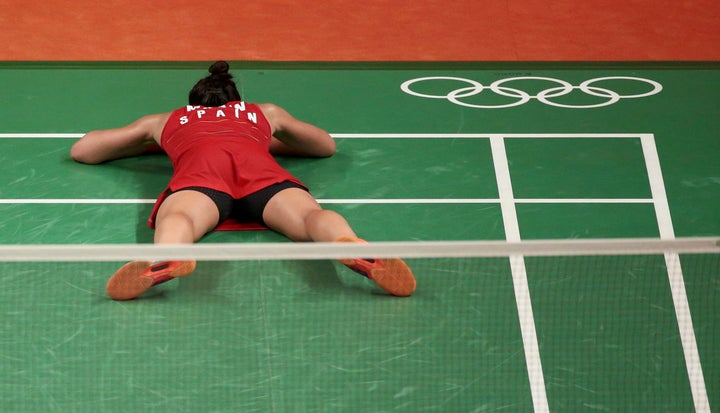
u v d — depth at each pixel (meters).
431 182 16.58
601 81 19.73
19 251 11.80
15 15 21.05
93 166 16.73
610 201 16.30
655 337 13.59
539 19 21.88
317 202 15.93
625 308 13.97
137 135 16.50
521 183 16.62
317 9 21.88
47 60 19.73
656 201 16.34
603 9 22.33
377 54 20.45
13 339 13.06
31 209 15.59
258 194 15.02
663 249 12.29
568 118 18.41
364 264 13.56
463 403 12.52
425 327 13.53
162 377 12.65
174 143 15.91
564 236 15.46
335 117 18.20
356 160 17.06
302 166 16.86
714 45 21.33
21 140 17.22
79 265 14.38
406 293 13.91
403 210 15.88
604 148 17.61
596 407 12.61
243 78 19.34
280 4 21.95
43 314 13.47
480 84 19.48
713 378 13.09
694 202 16.36
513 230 15.54
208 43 20.58
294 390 12.58
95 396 12.37
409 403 12.48
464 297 14.04
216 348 13.07
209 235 15.04
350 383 12.70
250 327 13.41
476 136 17.80
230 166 15.22
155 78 19.33
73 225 15.29
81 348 13.00
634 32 21.61
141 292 13.63
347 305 13.84
